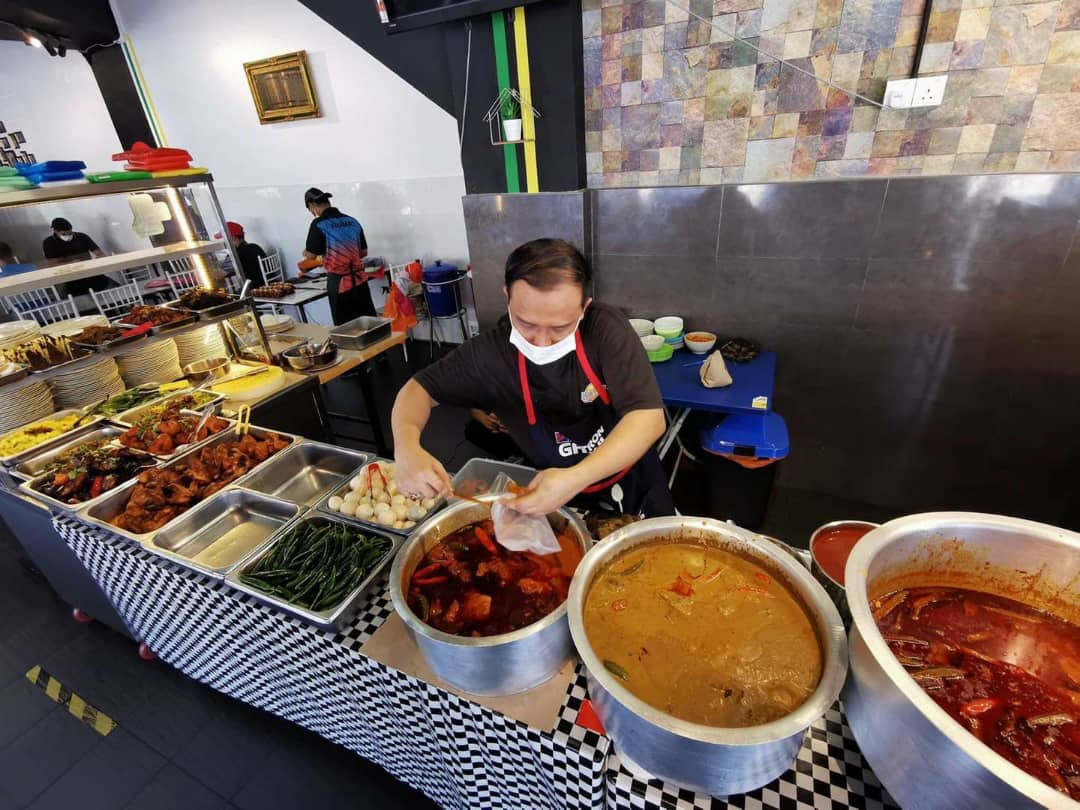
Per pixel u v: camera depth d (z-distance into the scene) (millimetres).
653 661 880
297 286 5094
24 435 2104
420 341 5730
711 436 2445
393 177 5016
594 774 889
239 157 5566
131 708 2035
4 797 1778
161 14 5051
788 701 795
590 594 1002
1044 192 2133
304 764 1820
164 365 2668
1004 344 2416
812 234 2572
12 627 2418
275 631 1374
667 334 2883
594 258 3127
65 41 4863
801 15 2287
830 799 823
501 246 3273
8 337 2123
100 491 1818
